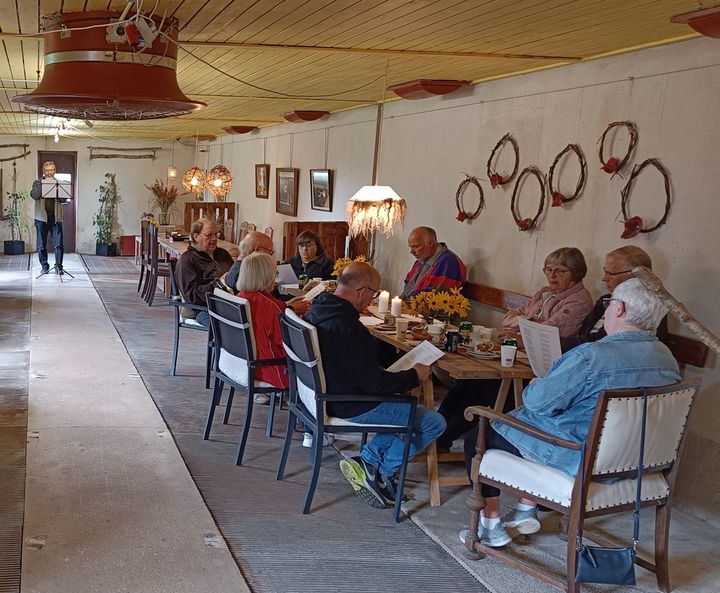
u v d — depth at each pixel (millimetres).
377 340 5160
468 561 3123
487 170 5785
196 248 5875
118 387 5324
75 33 3316
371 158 7805
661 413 2689
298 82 6387
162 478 3748
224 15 3814
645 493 2826
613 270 3895
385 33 4195
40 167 14930
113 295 9594
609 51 4512
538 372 3504
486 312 5797
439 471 4086
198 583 2797
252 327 4059
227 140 13727
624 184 4422
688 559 3324
